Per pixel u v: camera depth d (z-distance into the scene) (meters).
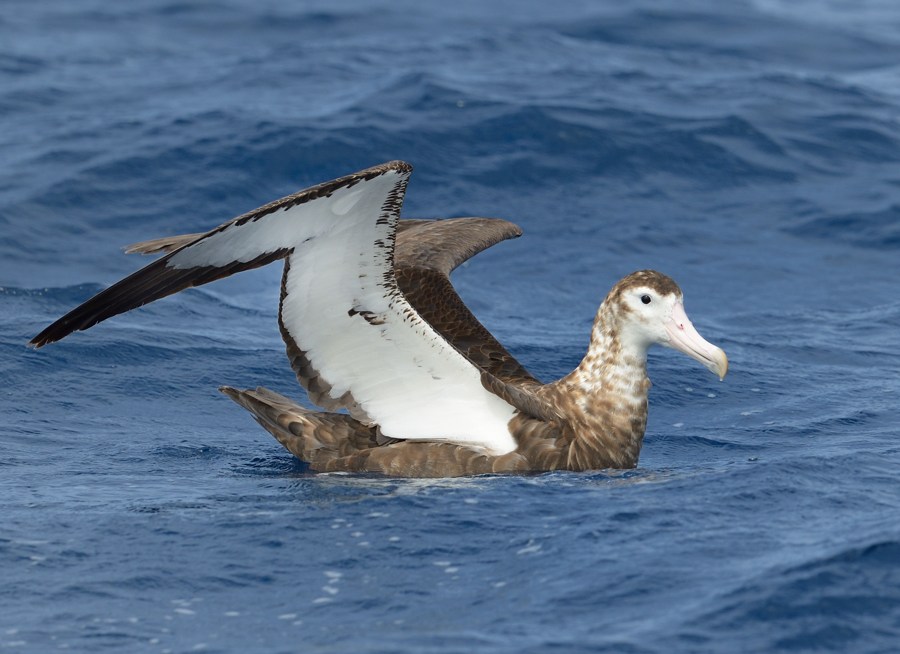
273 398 13.15
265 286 20.28
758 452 13.66
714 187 24.27
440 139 25.25
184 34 36.22
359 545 10.69
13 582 10.05
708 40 35.75
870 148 26.11
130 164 23.94
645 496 11.67
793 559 10.13
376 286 11.71
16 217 21.61
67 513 11.38
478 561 10.39
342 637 9.20
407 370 12.52
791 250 21.86
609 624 9.33
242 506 11.55
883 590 9.67
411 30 36.50
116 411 14.84
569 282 20.58
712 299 19.98
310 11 38.41
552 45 33.72
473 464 12.49
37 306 18.33
